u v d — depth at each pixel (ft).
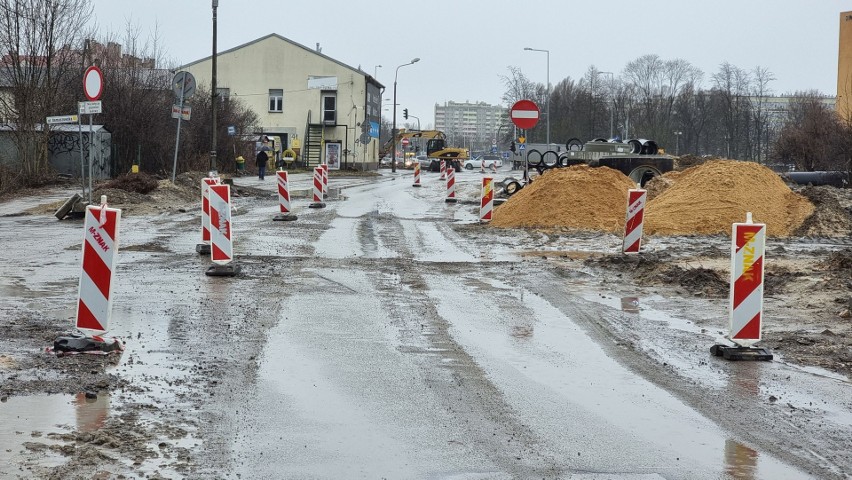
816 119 154.30
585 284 45.91
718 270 49.88
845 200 93.04
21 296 38.99
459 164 300.20
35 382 24.93
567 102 326.65
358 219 82.64
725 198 75.82
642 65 343.87
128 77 143.74
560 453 20.16
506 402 24.31
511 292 43.01
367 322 34.86
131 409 22.68
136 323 33.55
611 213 75.77
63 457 19.02
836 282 43.88
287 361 28.37
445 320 35.68
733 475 18.92
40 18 116.78
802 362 29.84
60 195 102.42
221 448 19.95
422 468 18.98
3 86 117.39
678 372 28.19
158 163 144.97
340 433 21.30
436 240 65.82
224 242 45.62
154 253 54.65
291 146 242.37
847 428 22.49
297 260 52.37
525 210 77.77
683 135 319.27
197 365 27.48
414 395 24.79
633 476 18.72
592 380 26.94
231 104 195.83
